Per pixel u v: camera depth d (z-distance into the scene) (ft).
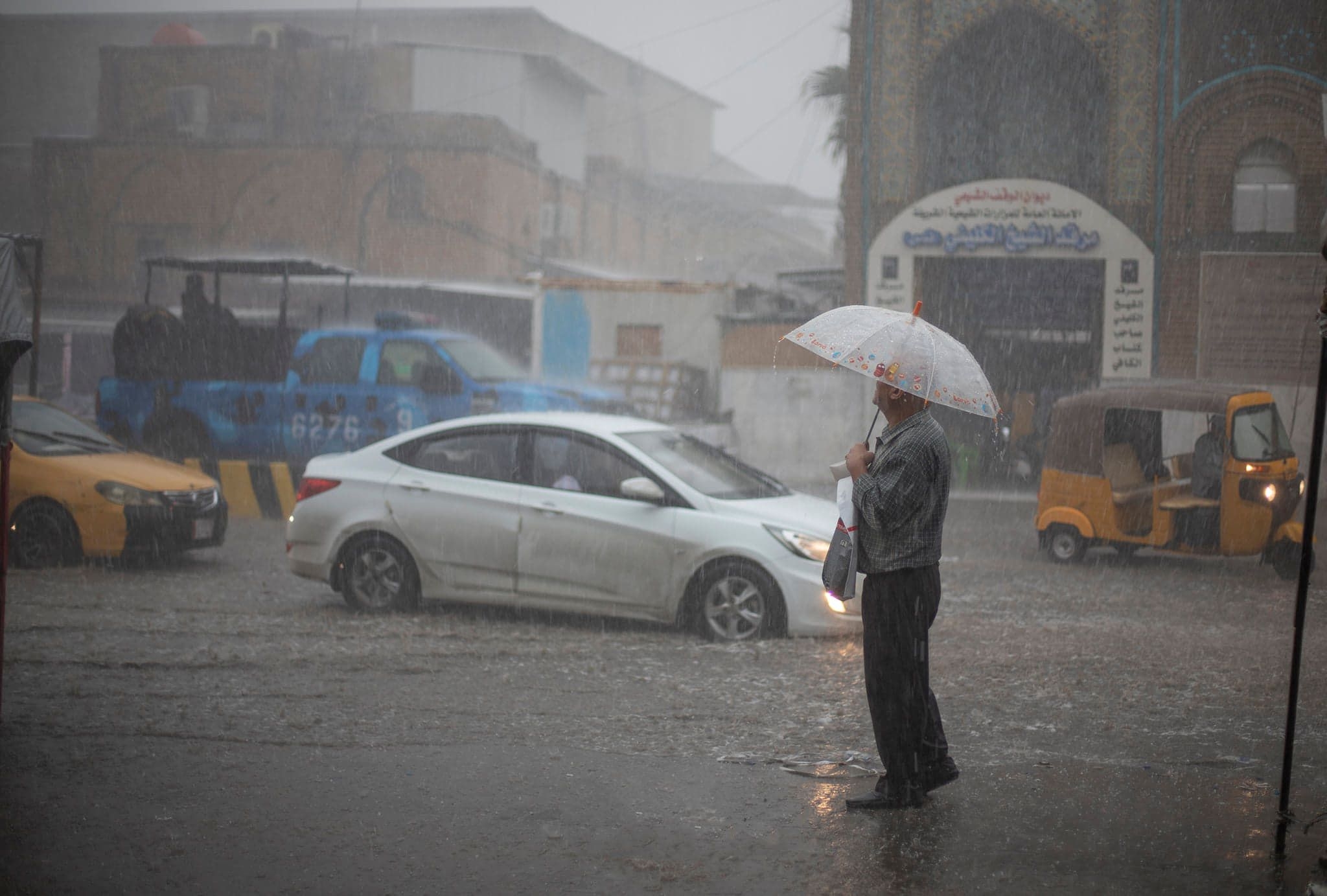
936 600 15.66
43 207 126.62
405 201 121.60
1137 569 40.57
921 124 77.97
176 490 37.37
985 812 15.84
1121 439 42.14
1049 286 79.00
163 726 20.06
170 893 13.23
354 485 31.04
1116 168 74.84
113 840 14.83
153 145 125.29
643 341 92.32
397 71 138.41
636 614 27.96
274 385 51.21
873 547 15.56
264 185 123.54
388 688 22.84
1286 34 72.28
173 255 125.08
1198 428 41.96
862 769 17.72
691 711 21.21
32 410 39.45
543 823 15.46
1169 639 28.02
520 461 29.84
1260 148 73.41
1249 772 17.71
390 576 30.68
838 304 94.12
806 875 13.67
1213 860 14.10
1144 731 19.98
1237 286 73.36
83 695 22.12
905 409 15.58
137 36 176.96
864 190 78.79
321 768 17.81
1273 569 40.68
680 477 28.58
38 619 29.22
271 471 50.93
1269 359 73.00
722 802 16.28
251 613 30.55
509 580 29.17
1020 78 78.84
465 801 16.30
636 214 162.09
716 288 90.79
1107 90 75.00
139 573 36.78
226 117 135.44
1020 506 65.98
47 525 36.58
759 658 25.35
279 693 22.36
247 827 15.29
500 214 123.24
